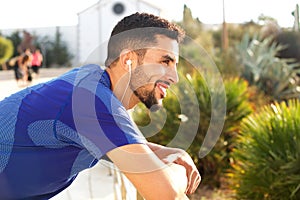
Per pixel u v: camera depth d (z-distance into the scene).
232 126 5.29
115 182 2.08
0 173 1.60
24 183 1.63
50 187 1.68
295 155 4.01
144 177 1.36
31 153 1.56
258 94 7.77
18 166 1.59
